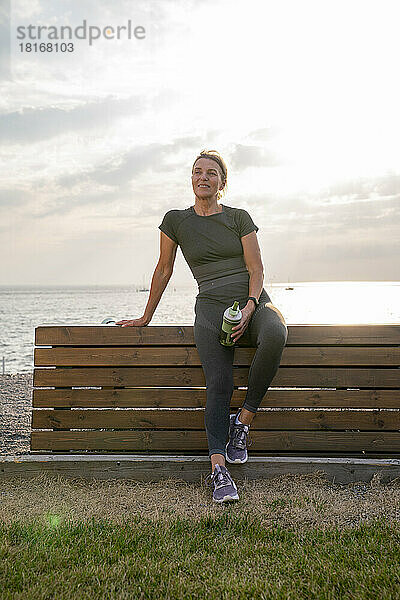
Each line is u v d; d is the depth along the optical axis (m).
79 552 2.41
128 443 3.54
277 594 2.08
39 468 3.39
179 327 3.57
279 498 3.06
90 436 3.56
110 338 3.59
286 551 2.42
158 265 3.56
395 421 3.50
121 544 2.48
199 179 3.36
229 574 2.24
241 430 3.34
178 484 3.33
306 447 3.52
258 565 2.32
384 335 3.51
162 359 3.56
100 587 2.13
